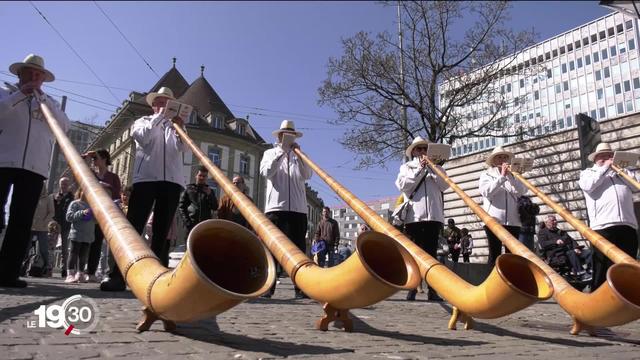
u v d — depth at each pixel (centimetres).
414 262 244
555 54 6544
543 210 1560
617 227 514
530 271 286
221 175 381
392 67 1927
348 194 420
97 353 200
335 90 1942
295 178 621
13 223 479
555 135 1576
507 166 629
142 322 256
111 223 248
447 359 235
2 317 285
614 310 299
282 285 1060
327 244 1210
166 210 525
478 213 451
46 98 499
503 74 1939
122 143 3816
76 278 724
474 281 1099
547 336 355
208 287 180
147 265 224
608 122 1421
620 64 5772
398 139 1964
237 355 212
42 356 189
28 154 479
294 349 240
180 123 545
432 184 605
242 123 4291
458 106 1922
